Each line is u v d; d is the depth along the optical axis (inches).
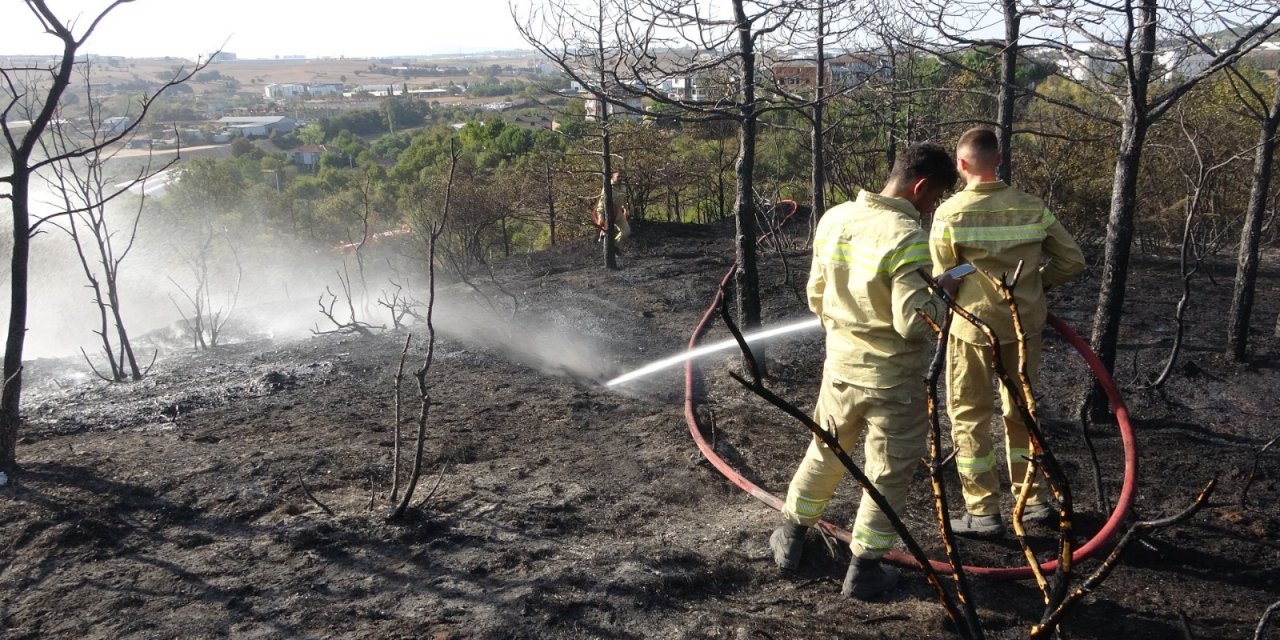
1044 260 148.3
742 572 141.1
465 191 719.7
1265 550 153.2
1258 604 135.2
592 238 544.1
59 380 266.1
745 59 225.3
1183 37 188.2
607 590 132.2
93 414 221.5
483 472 181.2
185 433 205.9
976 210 146.3
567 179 721.6
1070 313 319.0
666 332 316.5
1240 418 225.6
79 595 130.0
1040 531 158.1
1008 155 264.1
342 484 172.4
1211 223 400.8
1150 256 418.6
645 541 150.3
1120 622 129.2
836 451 66.1
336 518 154.3
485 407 228.8
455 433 205.8
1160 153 411.2
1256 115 246.1
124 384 253.6
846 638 122.6
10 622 122.9
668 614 127.6
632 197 654.5
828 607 131.5
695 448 197.2
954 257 149.9
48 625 122.2
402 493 167.6
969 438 153.7
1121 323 304.0
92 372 275.6
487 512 159.6
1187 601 135.7
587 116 466.3
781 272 403.2
